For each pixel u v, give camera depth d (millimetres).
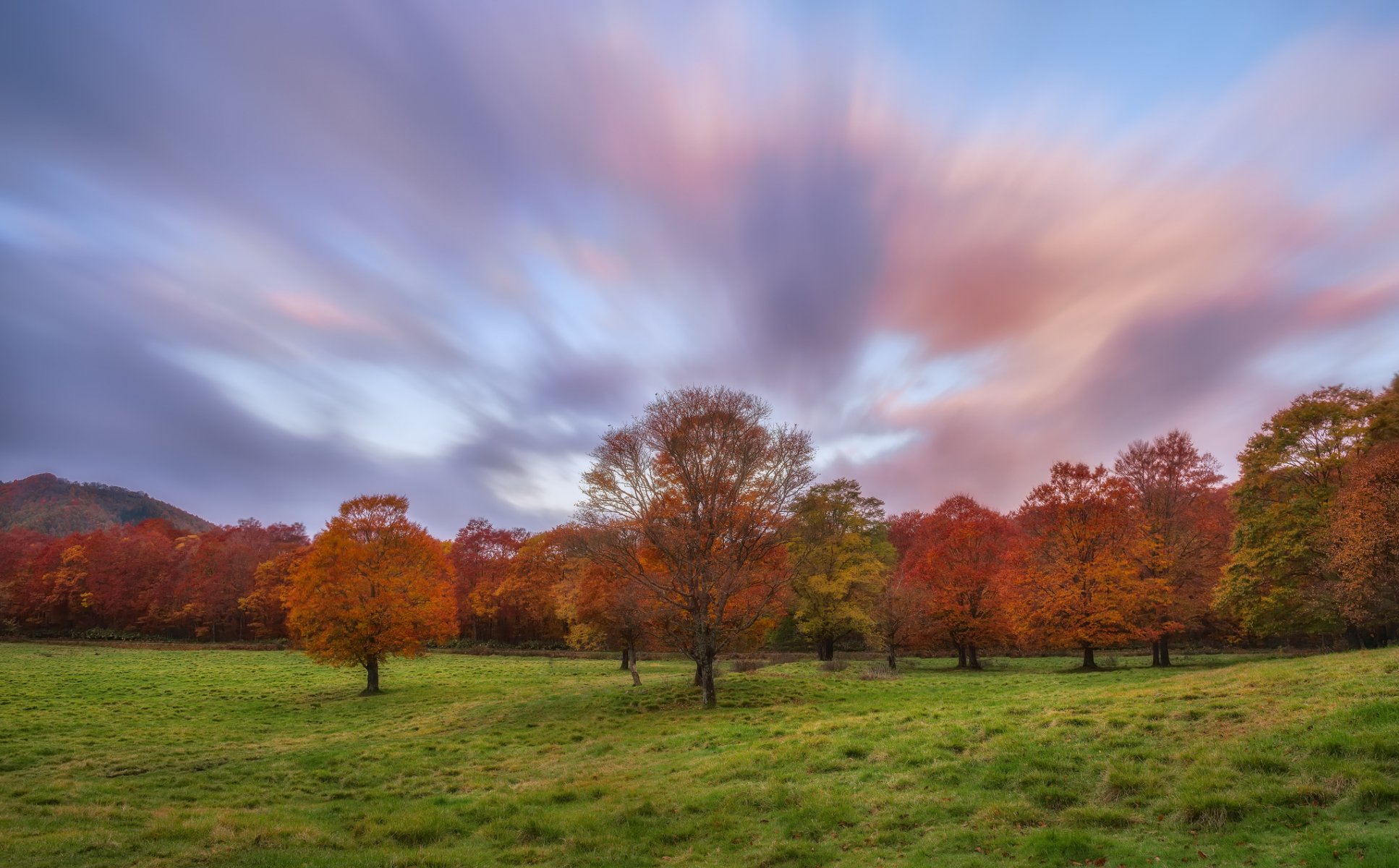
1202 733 13008
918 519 83438
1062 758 12812
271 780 19688
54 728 29922
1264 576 34312
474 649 76375
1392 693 13125
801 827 11672
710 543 29438
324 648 40250
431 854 11906
